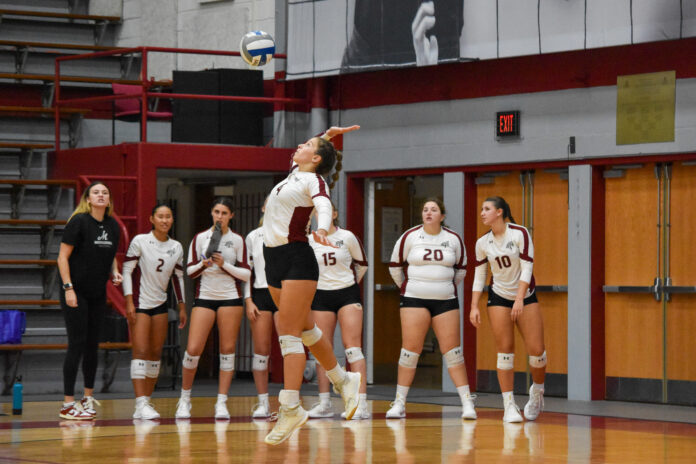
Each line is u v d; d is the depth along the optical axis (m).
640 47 12.19
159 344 10.69
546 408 11.73
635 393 12.49
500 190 13.67
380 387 14.43
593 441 8.72
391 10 13.84
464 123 13.73
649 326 12.41
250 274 10.70
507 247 10.28
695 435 9.24
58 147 15.93
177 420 10.39
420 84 14.13
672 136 11.95
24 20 17.88
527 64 13.12
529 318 10.38
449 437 8.94
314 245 10.49
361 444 8.43
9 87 16.98
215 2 17.20
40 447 8.22
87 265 10.47
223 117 15.06
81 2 18.67
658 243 12.34
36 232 14.69
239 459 7.55
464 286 13.78
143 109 14.44
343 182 14.91
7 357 12.76
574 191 12.74
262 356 10.69
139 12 18.23
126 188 14.40
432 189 14.80
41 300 13.75
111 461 7.43
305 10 14.72
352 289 10.55
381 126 14.54
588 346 12.56
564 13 12.37
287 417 7.38
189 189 16.84
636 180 12.52
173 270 10.81
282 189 7.35
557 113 12.88
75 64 17.81
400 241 10.70
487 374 13.79
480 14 13.05
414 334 10.52
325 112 15.09
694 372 12.05
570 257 12.76
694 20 11.44
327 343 7.73
